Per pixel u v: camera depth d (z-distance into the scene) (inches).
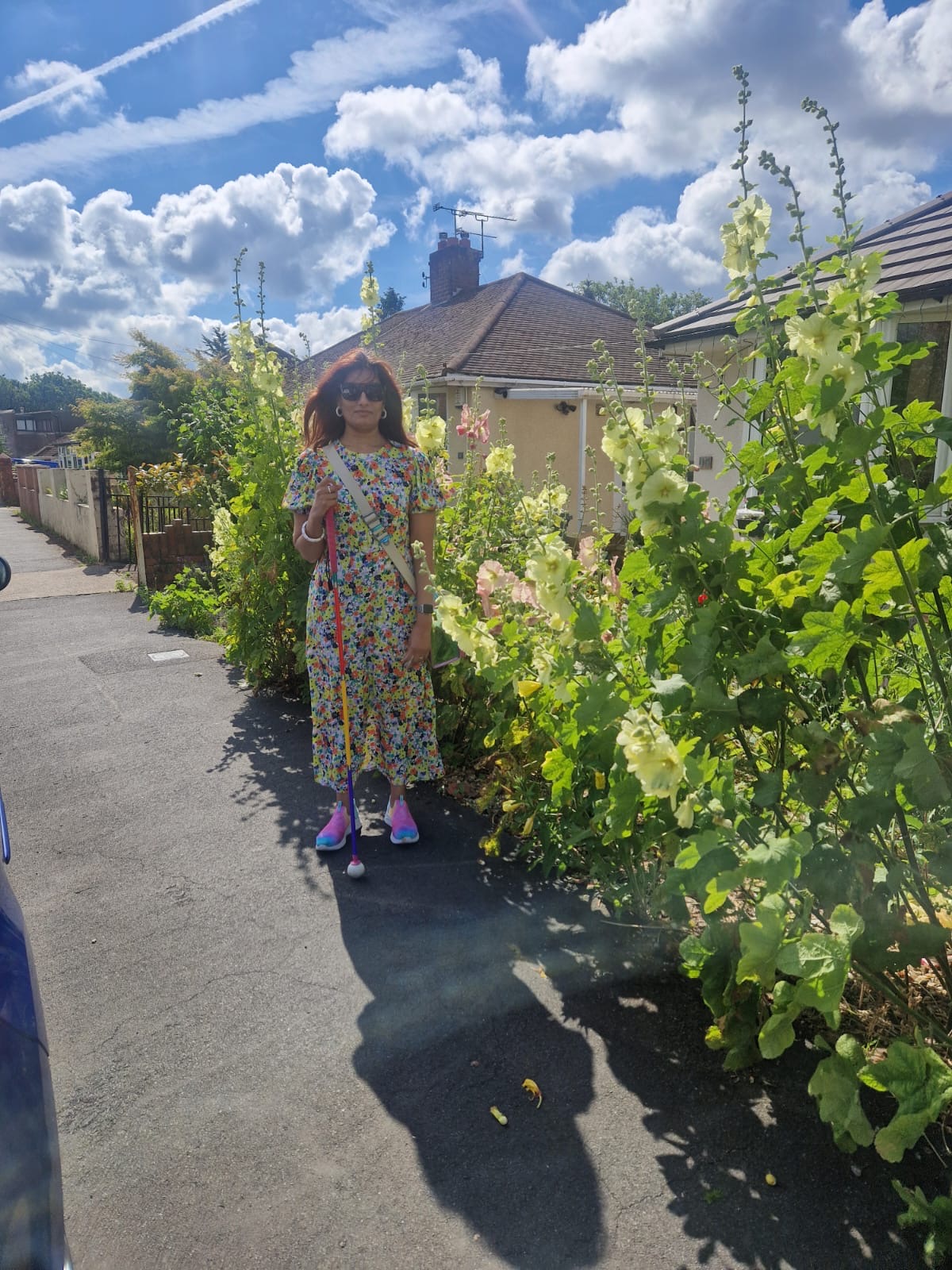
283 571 223.9
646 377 100.5
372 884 134.4
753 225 91.8
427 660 142.5
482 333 679.1
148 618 364.5
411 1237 74.0
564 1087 90.8
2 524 974.4
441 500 141.6
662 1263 71.1
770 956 68.6
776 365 91.4
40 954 117.3
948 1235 69.2
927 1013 92.5
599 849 125.7
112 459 766.5
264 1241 74.0
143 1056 96.6
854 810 76.9
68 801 169.6
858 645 83.2
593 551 134.0
